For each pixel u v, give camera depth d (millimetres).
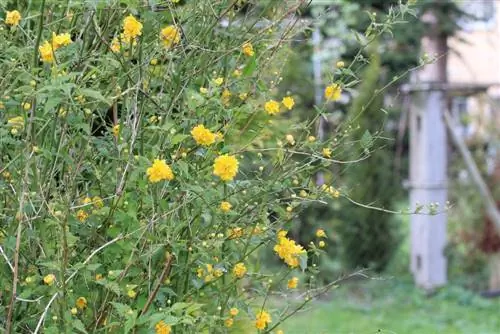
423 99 7629
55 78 1991
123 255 2266
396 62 9055
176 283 2406
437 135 7648
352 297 7387
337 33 9047
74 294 2217
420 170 7711
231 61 2666
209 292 2477
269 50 2807
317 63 8703
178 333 2371
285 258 2453
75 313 2137
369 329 6062
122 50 2299
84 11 2391
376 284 7715
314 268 2576
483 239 7824
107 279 2197
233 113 2479
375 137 2699
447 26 9336
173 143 2178
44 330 2039
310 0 2818
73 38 2619
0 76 2268
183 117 2361
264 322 2490
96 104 2295
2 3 2375
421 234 7688
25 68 2295
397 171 8000
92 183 2395
